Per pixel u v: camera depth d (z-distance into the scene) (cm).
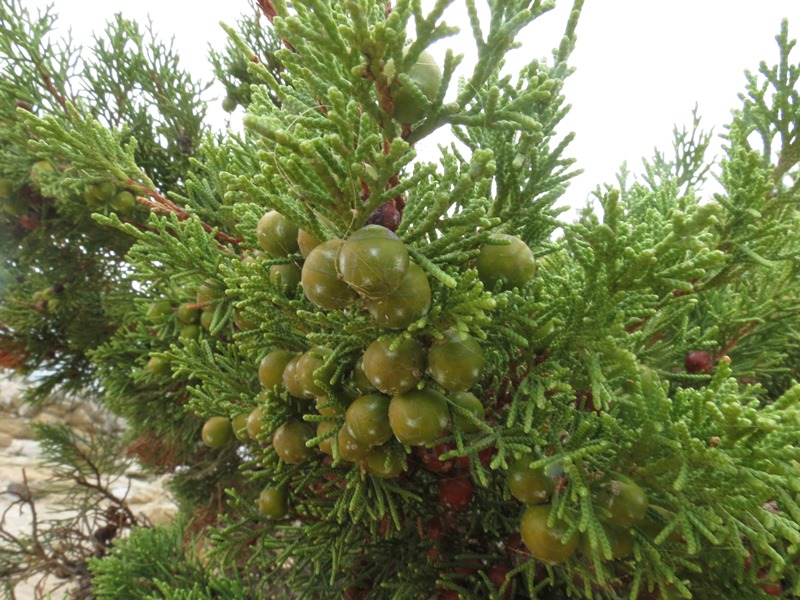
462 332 9
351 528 15
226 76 31
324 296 9
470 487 14
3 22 25
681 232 10
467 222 10
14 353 37
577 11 11
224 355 19
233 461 33
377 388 10
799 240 16
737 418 9
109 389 30
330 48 9
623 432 11
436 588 15
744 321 16
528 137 11
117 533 34
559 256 16
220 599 19
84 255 35
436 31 9
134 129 30
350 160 9
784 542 13
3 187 30
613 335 11
